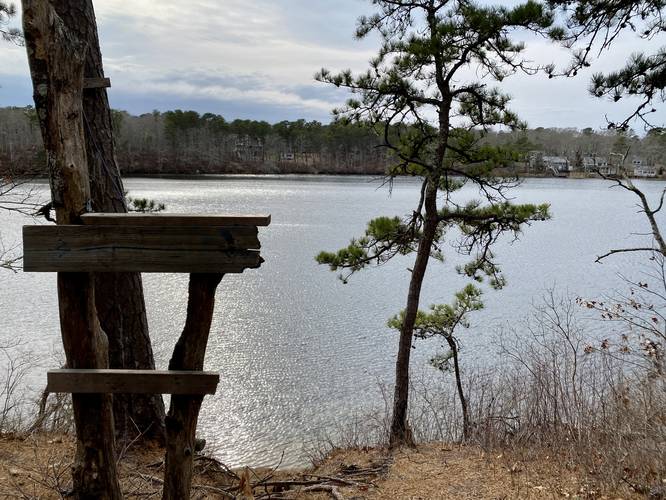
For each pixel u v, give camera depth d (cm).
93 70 535
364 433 958
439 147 869
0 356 1414
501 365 971
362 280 2856
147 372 283
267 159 15462
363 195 9056
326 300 2409
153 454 571
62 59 285
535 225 5519
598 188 12850
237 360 1622
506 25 764
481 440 597
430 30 826
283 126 15450
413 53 810
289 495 500
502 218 902
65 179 289
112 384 282
